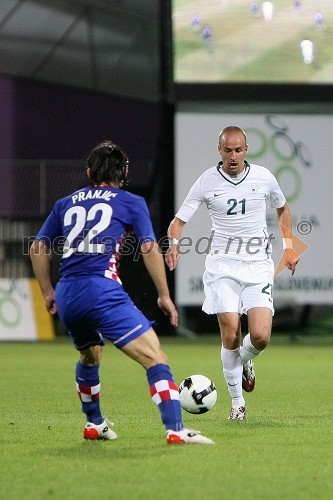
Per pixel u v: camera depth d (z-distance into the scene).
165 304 23.95
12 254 84.56
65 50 96.88
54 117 99.88
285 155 80.06
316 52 79.25
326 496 19.25
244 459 23.12
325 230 80.31
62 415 33.72
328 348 75.44
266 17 79.06
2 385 46.12
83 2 92.12
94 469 21.84
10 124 98.31
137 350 24.02
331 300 80.50
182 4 78.75
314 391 43.50
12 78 98.19
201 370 54.66
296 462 22.89
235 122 79.81
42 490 19.78
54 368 56.38
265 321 30.81
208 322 86.38
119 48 96.25
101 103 101.12
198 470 21.67
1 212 84.19
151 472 21.47
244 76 79.25
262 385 46.56
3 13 93.19
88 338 24.69
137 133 101.19
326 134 80.31
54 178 83.56
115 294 23.94
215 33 79.06
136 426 29.77
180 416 24.66
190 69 79.12
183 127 79.69
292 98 79.44
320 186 80.25
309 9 78.94
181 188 79.69
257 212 31.67
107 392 42.94
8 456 23.78
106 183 25.09
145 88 98.31
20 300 82.25
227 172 31.53
